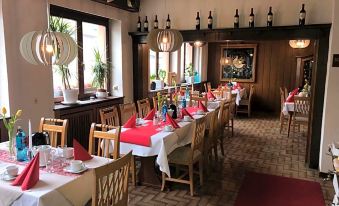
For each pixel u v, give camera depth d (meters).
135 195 3.32
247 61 9.23
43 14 3.79
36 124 3.79
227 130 6.31
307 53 8.44
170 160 3.35
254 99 9.29
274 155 4.82
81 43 4.82
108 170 1.75
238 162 4.47
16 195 1.81
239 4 4.78
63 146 2.89
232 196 3.33
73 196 1.99
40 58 2.41
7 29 3.31
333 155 2.57
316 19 4.26
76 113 4.41
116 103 5.33
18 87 3.50
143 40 5.66
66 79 4.44
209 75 9.85
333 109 3.71
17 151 2.38
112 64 5.54
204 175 3.92
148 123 3.84
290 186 3.61
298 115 5.96
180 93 6.05
